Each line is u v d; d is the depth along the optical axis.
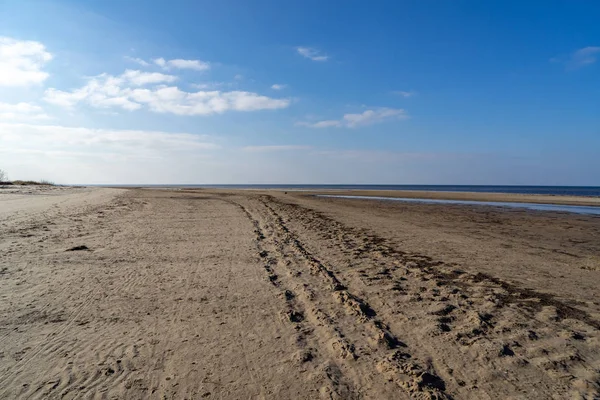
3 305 5.12
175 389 3.16
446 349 3.98
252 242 10.34
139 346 3.97
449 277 7.00
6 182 48.50
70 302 5.30
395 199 37.59
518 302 5.57
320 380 3.34
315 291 5.96
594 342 4.19
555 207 27.12
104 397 3.02
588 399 3.07
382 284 6.42
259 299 5.56
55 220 13.98
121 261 7.82
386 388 3.22
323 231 13.02
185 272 7.06
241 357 3.76
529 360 3.76
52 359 3.66
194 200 29.50
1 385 3.17
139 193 39.69
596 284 6.60
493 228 14.80
